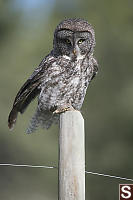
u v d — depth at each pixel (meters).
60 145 6.53
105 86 19.86
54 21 21.56
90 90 19.70
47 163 18.70
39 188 18.92
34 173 18.91
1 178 19.14
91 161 19.12
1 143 18.70
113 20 21.44
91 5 21.80
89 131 19.45
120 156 19.25
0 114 18.67
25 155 18.83
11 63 19.95
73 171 6.48
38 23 21.80
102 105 19.64
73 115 6.52
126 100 19.66
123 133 19.48
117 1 21.80
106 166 19.11
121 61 20.23
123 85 19.95
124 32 21.05
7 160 18.91
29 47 20.47
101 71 19.97
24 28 21.78
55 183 18.78
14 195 19.08
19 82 19.27
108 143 19.39
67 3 21.95
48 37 20.81
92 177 18.78
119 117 19.56
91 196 18.59
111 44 20.55
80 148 6.51
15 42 21.09
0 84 19.20
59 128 6.57
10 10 22.00
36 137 18.64
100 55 20.25
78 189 6.48
